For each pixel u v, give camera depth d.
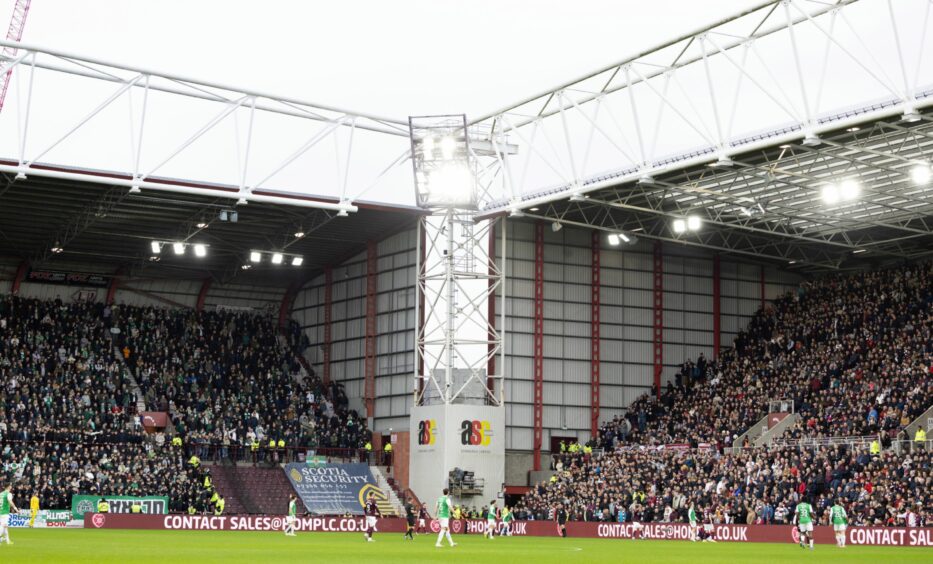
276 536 65.19
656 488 75.38
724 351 91.12
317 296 96.62
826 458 66.94
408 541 61.25
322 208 77.38
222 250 89.06
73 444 77.12
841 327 84.19
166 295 96.19
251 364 93.81
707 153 64.62
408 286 85.94
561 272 86.81
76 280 92.12
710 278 91.94
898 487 61.97
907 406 70.81
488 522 68.44
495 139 80.81
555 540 66.25
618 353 87.94
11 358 83.62
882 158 64.94
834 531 59.91
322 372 94.62
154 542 51.53
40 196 72.62
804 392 79.38
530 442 84.56
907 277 83.44
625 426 86.25
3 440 74.88
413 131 78.94
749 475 69.88
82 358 86.81
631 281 89.12
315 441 88.50
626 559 43.12
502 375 82.00
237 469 83.69
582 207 79.88
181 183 71.00
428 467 81.00
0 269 89.31
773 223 81.81
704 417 83.62
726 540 66.06
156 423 84.88
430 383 82.44
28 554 37.75
